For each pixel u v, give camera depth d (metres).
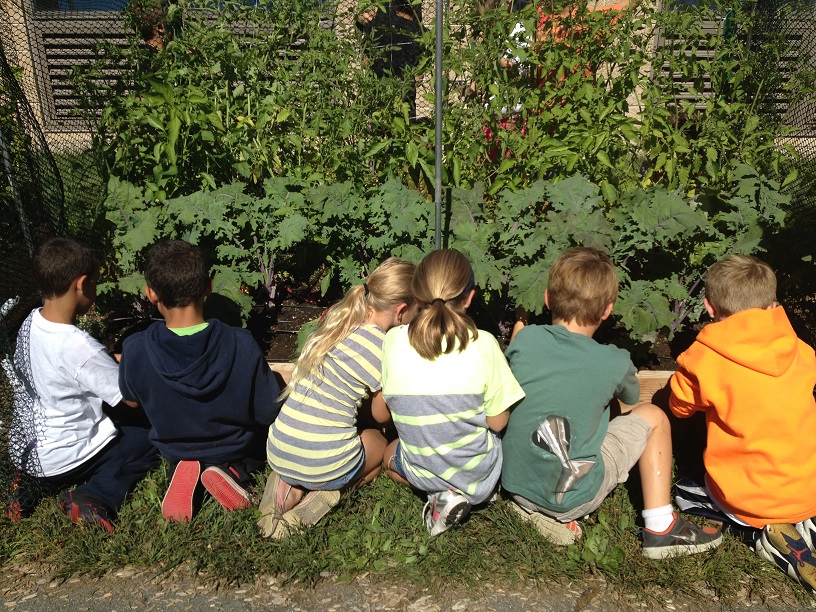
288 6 4.31
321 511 2.81
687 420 3.28
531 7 4.12
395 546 2.74
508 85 4.03
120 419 3.21
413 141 3.78
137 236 3.50
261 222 3.72
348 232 3.69
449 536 2.77
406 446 2.67
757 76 4.25
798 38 4.34
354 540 2.76
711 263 3.55
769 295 2.63
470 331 2.58
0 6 5.27
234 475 2.95
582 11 4.17
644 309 3.32
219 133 3.87
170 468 3.02
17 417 2.94
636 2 4.22
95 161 4.08
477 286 3.64
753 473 2.61
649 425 2.75
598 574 2.63
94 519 2.79
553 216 3.47
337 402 2.70
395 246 3.69
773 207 3.62
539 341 2.70
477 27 4.20
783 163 4.19
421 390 2.55
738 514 2.69
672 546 2.67
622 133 3.88
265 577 2.62
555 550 2.72
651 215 3.39
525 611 2.48
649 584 2.59
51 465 2.90
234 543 2.72
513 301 3.92
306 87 4.18
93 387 2.84
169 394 2.76
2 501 2.92
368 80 4.11
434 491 2.71
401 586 2.58
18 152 4.11
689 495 2.89
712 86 4.31
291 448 2.71
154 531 2.78
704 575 2.63
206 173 3.82
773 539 2.60
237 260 3.83
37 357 2.83
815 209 3.85
